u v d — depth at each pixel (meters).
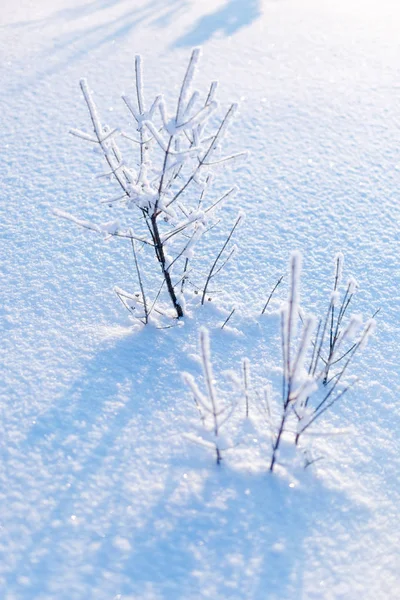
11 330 3.09
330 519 2.29
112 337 3.06
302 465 2.44
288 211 4.21
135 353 2.96
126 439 2.52
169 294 3.27
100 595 2.00
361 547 2.22
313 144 5.01
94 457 2.44
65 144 4.89
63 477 2.36
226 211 4.18
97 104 5.52
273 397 2.77
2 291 3.36
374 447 2.62
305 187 4.48
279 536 2.20
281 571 2.10
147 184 2.79
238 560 2.12
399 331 3.28
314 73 6.23
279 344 3.10
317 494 2.36
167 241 2.94
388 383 2.95
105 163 4.67
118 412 2.63
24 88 5.77
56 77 6.00
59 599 1.98
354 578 2.12
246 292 3.47
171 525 2.21
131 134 5.08
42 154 4.75
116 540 2.16
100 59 6.40
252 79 6.04
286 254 3.81
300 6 8.27
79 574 2.05
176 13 7.84
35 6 8.17
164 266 2.97
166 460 2.44
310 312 3.35
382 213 4.25
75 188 4.36
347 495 2.38
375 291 3.55
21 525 2.19
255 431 2.56
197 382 2.82
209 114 2.48
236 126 5.20
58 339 3.04
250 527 2.21
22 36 7.04
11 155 4.73
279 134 5.12
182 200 4.26
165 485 2.34
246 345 3.08
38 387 2.75
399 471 2.53
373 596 2.08
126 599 1.99
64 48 6.68
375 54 6.74
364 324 3.28
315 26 7.52
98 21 7.54
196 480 2.36
